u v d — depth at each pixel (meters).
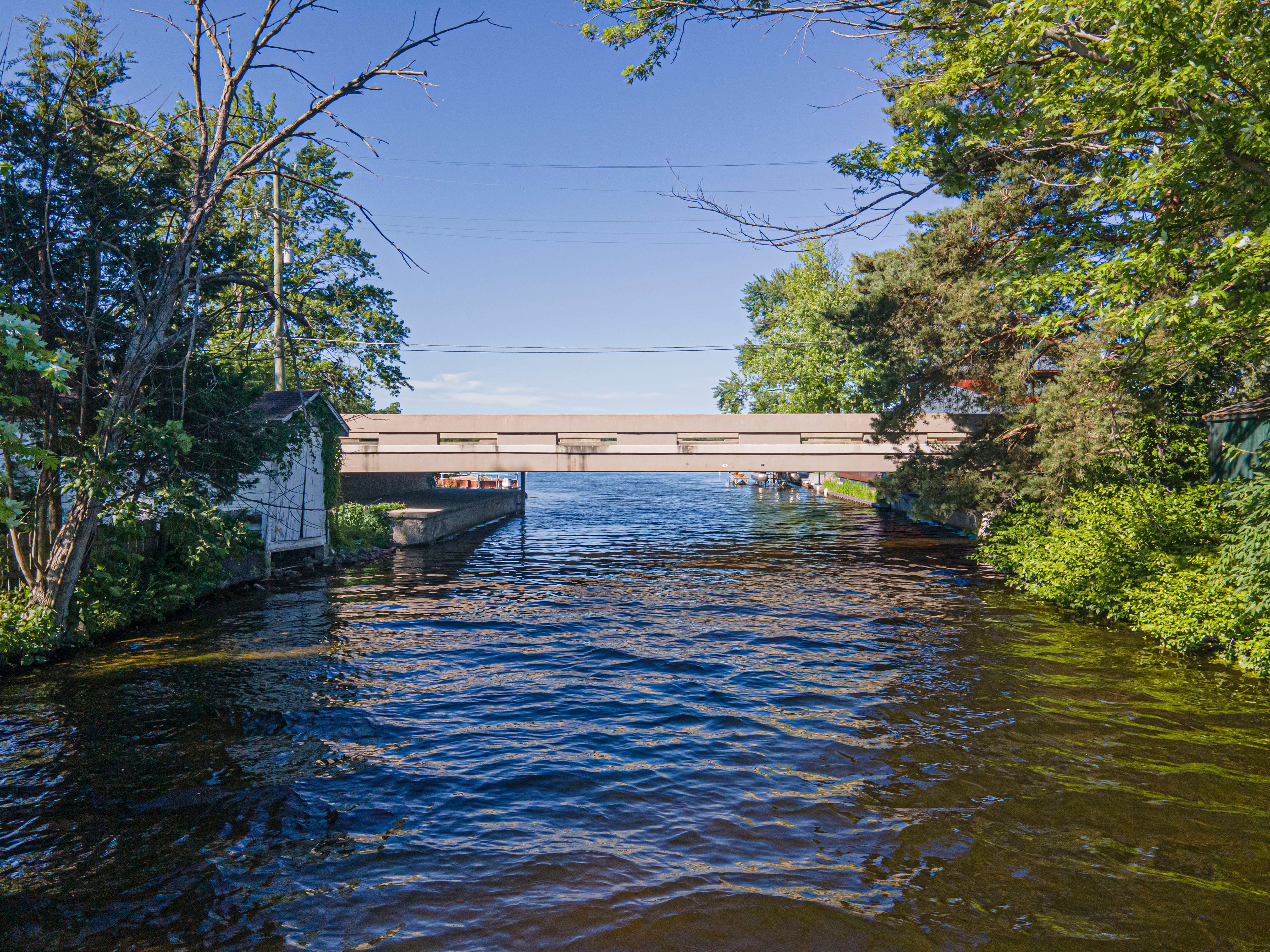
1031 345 23.45
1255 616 11.86
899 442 27.83
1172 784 8.00
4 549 13.98
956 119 10.01
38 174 13.05
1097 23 9.20
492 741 9.52
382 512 34.16
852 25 10.30
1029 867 6.38
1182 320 10.16
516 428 35.47
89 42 13.34
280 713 10.54
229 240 16.38
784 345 50.03
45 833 7.04
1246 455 16.86
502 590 21.42
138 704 10.89
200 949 5.29
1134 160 10.42
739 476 97.69
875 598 19.50
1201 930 5.45
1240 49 8.55
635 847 6.79
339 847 6.80
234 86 13.84
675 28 10.97
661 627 16.33
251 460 16.62
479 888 6.10
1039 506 21.92
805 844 6.83
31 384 13.00
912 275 24.75
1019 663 12.96
